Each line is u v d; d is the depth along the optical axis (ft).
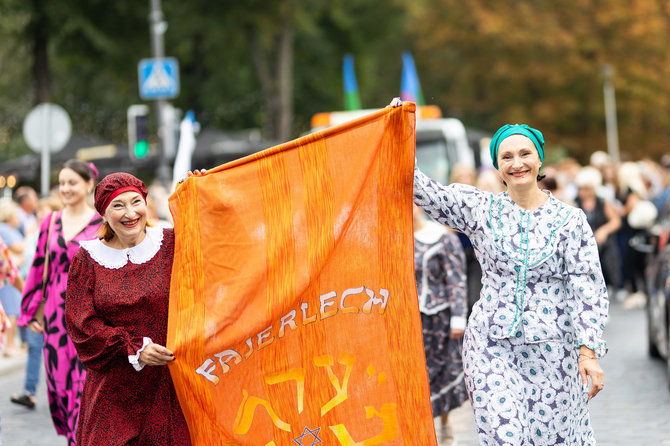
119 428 20.86
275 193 21.35
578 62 210.79
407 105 21.35
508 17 214.90
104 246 21.36
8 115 167.12
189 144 63.26
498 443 20.08
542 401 20.59
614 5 213.25
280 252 21.17
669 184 69.36
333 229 21.26
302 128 168.25
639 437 31.86
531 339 20.56
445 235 31.35
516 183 20.72
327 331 21.25
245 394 20.94
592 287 20.36
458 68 231.71
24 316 30.53
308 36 156.15
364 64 165.17
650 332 47.39
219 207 21.21
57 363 28.86
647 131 228.84
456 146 77.05
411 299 21.49
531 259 20.51
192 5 128.88
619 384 41.32
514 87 218.38
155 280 21.22
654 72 215.72
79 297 21.11
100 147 116.06
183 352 20.70
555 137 219.61
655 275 45.96
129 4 114.93
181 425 21.13
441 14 220.43
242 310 20.97
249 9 130.62
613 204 73.05
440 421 32.81
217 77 153.38
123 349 20.45
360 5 157.17
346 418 21.16
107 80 158.81
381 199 21.45
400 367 21.34
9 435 35.78
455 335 30.91
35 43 114.21
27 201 62.39
